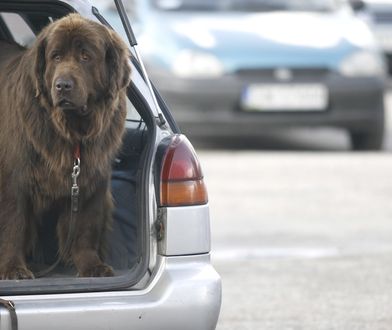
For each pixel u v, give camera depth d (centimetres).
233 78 1941
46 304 749
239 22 2042
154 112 839
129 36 850
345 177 1814
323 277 1256
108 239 895
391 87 3092
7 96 857
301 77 1964
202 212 810
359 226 1506
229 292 1191
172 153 810
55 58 825
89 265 865
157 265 796
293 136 2275
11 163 851
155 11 2058
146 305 767
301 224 1513
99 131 842
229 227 1494
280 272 1280
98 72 833
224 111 1941
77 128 838
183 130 1952
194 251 803
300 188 1725
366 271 1284
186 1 2091
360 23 2131
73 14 847
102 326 757
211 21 2036
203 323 784
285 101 1956
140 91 851
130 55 863
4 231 857
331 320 1084
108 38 842
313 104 1967
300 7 2133
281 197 1667
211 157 1994
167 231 797
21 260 855
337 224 1513
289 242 1422
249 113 1952
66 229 882
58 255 897
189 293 780
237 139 2214
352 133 2061
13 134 848
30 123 838
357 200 1653
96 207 878
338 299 1162
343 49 2002
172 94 1938
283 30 2031
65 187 857
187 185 805
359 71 1992
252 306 1134
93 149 851
